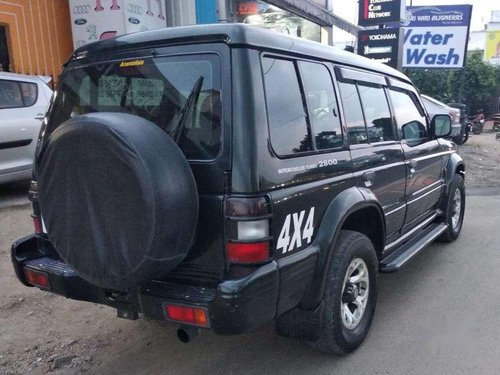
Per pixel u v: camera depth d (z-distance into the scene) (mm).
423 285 4809
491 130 26859
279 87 2908
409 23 19391
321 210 3131
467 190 9695
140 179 2412
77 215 2633
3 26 8953
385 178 3961
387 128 4258
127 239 2504
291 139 2936
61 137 2582
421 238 4949
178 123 2816
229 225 2605
